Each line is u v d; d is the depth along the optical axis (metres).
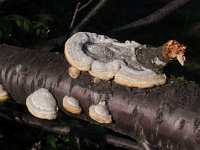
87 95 1.67
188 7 6.46
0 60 1.80
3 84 1.79
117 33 2.66
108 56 1.67
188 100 1.59
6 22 3.87
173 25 6.16
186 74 5.16
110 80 1.66
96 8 2.50
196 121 1.57
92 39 1.72
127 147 2.17
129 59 1.66
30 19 4.57
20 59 1.79
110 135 2.23
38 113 1.71
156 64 1.63
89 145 3.33
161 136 1.61
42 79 1.74
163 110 1.60
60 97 1.71
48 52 1.80
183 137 1.58
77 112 1.69
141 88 1.63
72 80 1.70
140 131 1.64
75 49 1.67
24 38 4.29
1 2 2.57
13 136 3.48
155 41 5.76
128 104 1.63
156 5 6.75
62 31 5.21
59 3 5.48
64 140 3.39
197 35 6.12
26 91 1.77
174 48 1.58
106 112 1.65
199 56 5.72
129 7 6.53
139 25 2.68
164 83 1.63
